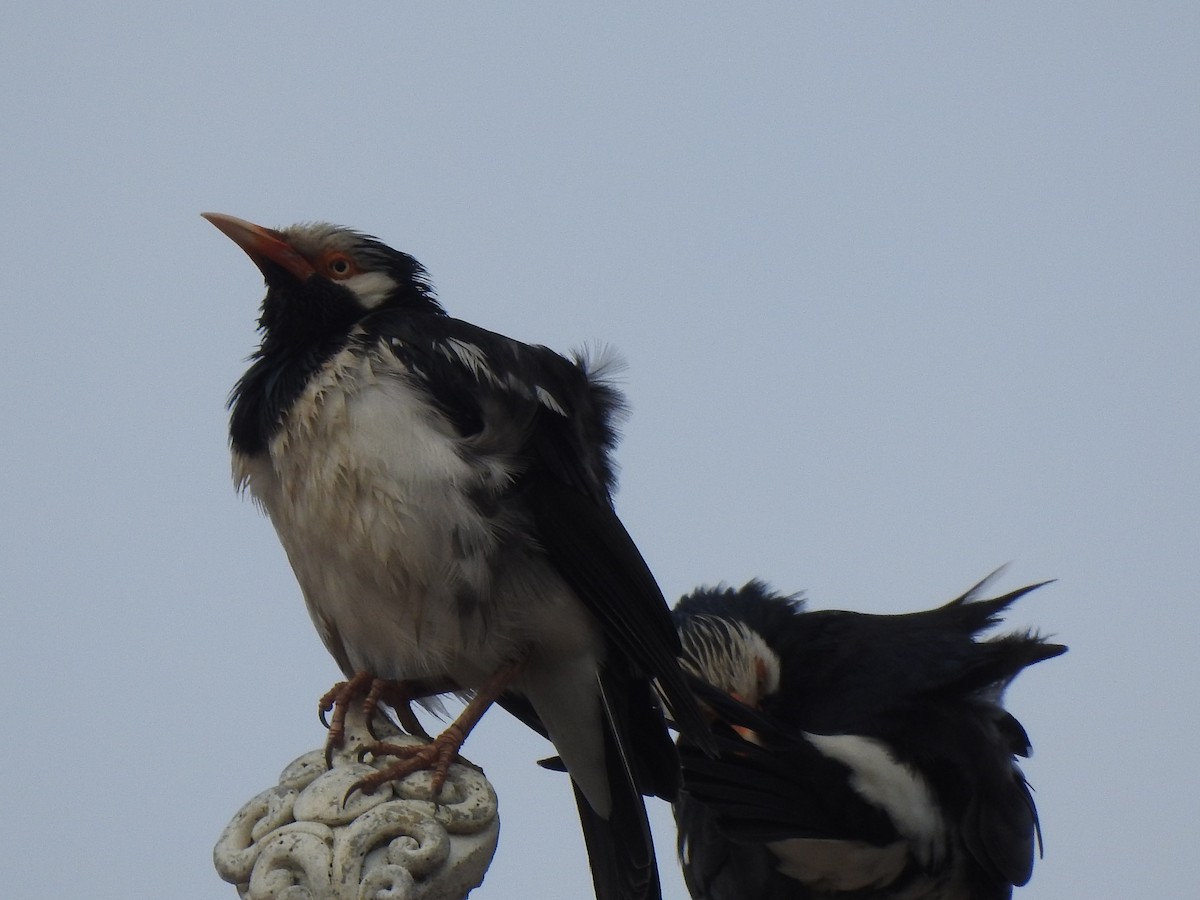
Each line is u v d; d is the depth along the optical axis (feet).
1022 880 39.70
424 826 23.58
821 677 42.32
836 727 41.04
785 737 38.40
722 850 41.16
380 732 29.19
